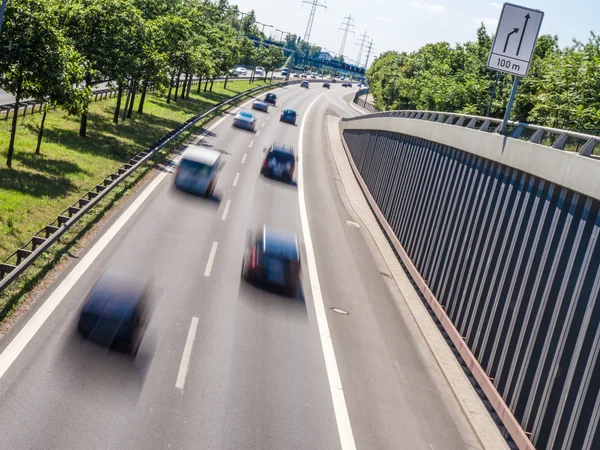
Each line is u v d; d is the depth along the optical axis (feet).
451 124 83.15
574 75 107.34
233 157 134.21
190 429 36.32
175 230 74.79
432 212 80.79
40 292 50.16
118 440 33.58
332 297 66.03
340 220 104.22
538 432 42.37
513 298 51.67
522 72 62.39
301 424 40.11
